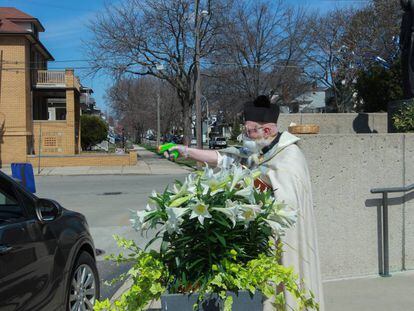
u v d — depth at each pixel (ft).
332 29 121.39
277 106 10.25
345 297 15.29
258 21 117.80
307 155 16.38
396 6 100.78
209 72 121.49
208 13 100.99
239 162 10.19
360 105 125.80
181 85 117.29
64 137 109.40
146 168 95.04
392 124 21.70
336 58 124.88
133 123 274.16
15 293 11.11
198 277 8.00
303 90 133.39
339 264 16.90
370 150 17.01
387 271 17.19
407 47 21.80
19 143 102.47
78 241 15.10
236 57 116.98
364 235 17.13
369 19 111.55
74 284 14.78
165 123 239.50
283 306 8.48
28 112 105.91
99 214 40.11
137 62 109.91
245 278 7.73
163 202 7.99
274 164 9.59
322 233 16.63
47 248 13.02
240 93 126.93
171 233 7.99
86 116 165.68
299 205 9.33
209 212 7.74
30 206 13.42
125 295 8.35
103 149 167.43
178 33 110.52
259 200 8.33
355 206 16.96
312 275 9.48
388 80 86.74
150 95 233.96
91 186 64.49
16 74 103.30
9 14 126.72
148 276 7.94
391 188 16.85
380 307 14.49
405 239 17.74
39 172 86.53
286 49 121.49
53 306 13.10
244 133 10.28
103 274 22.15
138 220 8.11
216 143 213.46
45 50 123.65
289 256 9.32
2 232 11.32
